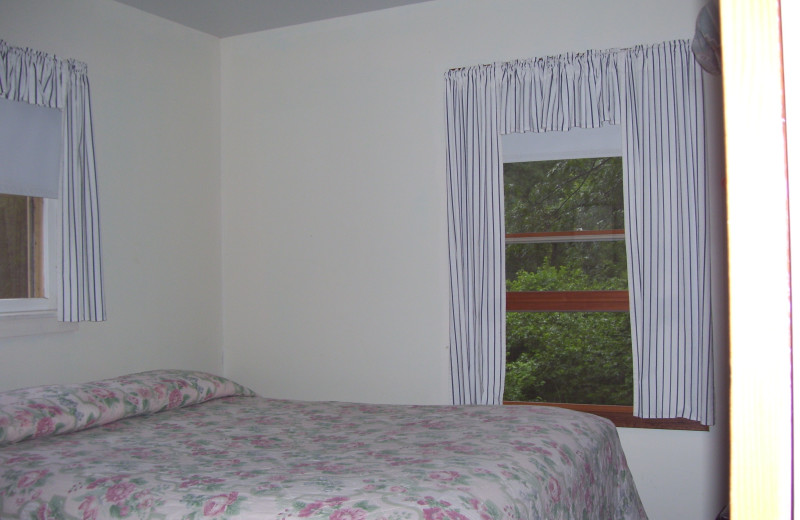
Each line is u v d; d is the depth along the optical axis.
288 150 3.75
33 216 2.88
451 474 1.60
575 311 3.25
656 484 3.03
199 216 3.73
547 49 3.21
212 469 1.73
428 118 3.44
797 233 0.45
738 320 0.46
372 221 3.55
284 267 3.75
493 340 3.21
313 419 2.42
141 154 3.38
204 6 3.40
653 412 2.94
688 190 2.90
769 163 0.45
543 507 1.60
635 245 2.99
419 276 3.45
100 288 2.96
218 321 3.85
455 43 3.39
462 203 3.28
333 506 1.40
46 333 2.87
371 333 3.55
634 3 3.05
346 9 3.52
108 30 3.22
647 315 2.96
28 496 1.63
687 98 2.91
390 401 3.50
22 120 2.78
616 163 3.16
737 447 0.46
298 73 3.73
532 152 3.25
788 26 0.45
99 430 2.20
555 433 2.10
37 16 2.88
